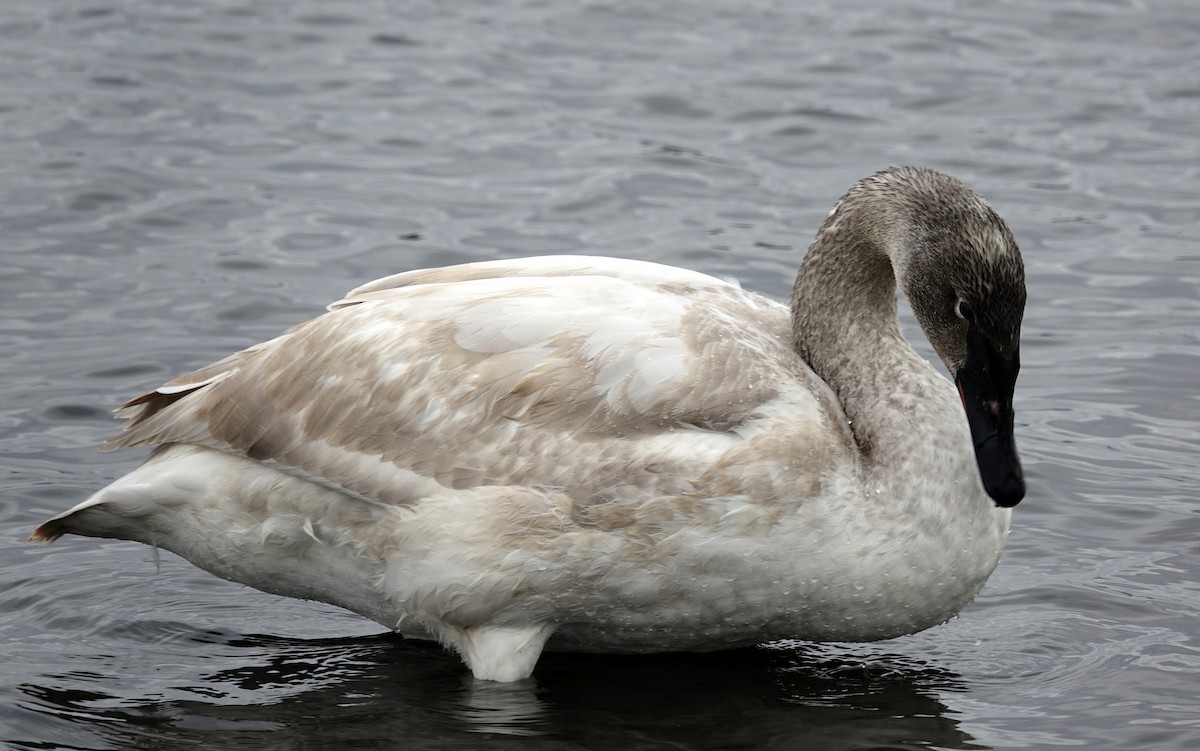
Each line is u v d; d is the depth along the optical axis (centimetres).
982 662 1166
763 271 1898
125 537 1172
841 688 1129
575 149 2298
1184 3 3011
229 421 1144
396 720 1064
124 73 2486
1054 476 1457
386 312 1161
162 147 2223
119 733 1041
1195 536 1344
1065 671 1145
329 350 1148
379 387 1126
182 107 2378
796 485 1067
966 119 2453
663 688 1127
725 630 1124
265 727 1052
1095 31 2878
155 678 1122
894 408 1116
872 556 1082
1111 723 1064
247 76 2525
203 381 1183
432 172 2200
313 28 2770
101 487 1400
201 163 2178
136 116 2327
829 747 1038
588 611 1107
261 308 1767
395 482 1108
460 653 1139
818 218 2080
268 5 2872
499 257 1922
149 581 1273
